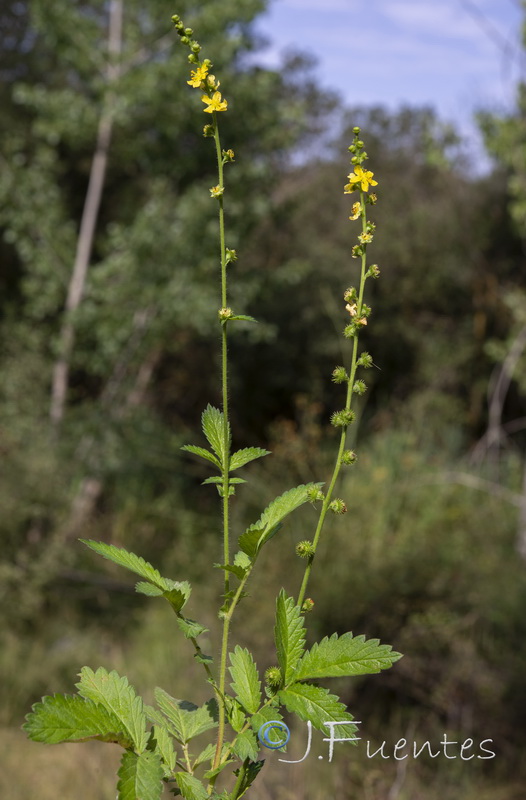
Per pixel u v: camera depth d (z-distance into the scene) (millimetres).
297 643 1118
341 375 1209
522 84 8656
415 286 14164
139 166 12625
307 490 1173
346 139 16344
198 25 8203
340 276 13594
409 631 6027
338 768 4633
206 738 3881
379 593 6207
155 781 1008
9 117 12055
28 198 8523
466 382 13617
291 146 9492
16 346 8562
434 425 11523
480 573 6805
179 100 8484
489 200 14070
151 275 8609
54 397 8641
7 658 6250
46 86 12930
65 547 7465
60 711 1006
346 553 6746
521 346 10180
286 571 6578
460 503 8688
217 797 1110
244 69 9922
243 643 5930
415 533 7398
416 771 4922
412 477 8859
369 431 11250
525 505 8102
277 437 9586
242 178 8969
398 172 16078
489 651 6141
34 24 8320
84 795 4848
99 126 8664
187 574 8172
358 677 5738
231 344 12367
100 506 9375
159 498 9508
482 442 10289
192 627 1124
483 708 5668
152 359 10164
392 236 14273
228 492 1162
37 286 8789
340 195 14609
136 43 8578
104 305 8820
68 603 7410
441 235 14188
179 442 9562
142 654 6684
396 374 13688
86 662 6590
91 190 8781
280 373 12750
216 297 9102
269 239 13461
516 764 5320
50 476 7637
